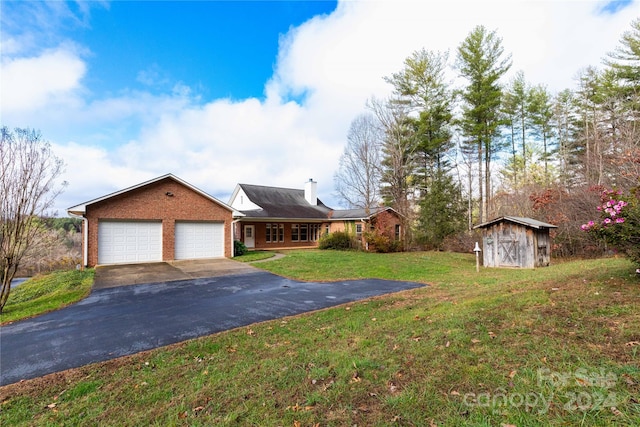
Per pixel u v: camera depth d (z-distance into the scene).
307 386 3.21
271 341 5.04
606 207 5.19
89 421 3.06
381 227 23.55
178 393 3.46
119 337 5.78
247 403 3.02
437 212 22.20
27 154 9.10
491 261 14.32
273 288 10.06
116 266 14.62
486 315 4.43
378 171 28.52
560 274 7.79
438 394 2.68
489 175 25.58
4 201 8.84
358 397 2.83
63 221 24.36
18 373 4.38
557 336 3.38
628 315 3.60
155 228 16.19
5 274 8.88
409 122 27.02
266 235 24.84
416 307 6.21
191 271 13.49
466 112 25.08
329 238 24.30
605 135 18.94
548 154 28.20
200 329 6.09
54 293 10.30
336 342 4.56
